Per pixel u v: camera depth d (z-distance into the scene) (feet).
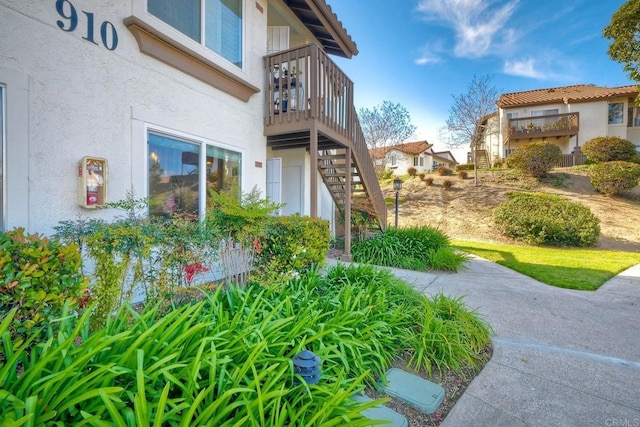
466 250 34.22
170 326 6.36
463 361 10.13
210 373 5.45
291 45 29.43
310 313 9.48
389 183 68.33
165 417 4.59
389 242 27.68
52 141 10.64
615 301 16.93
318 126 19.94
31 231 10.11
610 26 34.04
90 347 5.26
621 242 38.52
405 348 10.31
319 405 6.15
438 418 7.59
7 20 9.52
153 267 10.46
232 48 18.40
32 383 4.53
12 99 9.65
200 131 16.35
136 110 13.30
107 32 12.20
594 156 57.72
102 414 4.71
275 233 13.85
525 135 69.51
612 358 10.66
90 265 10.85
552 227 37.45
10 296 5.99
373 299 12.20
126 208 11.19
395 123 66.03
